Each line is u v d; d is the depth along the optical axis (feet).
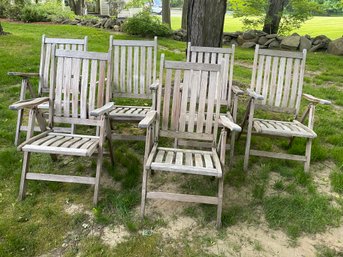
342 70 23.21
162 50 26.81
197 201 6.90
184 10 38.34
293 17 35.32
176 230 6.83
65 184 8.24
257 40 33.94
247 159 9.16
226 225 7.01
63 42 10.93
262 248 6.40
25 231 6.53
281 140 11.25
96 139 8.01
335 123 13.06
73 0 59.11
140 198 7.79
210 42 13.39
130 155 9.71
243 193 8.19
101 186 8.23
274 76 10.15
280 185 8.45
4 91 14.88
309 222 7.13
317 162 9.93
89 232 6.66
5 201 7.45
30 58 21.07
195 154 7.72
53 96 8.54
